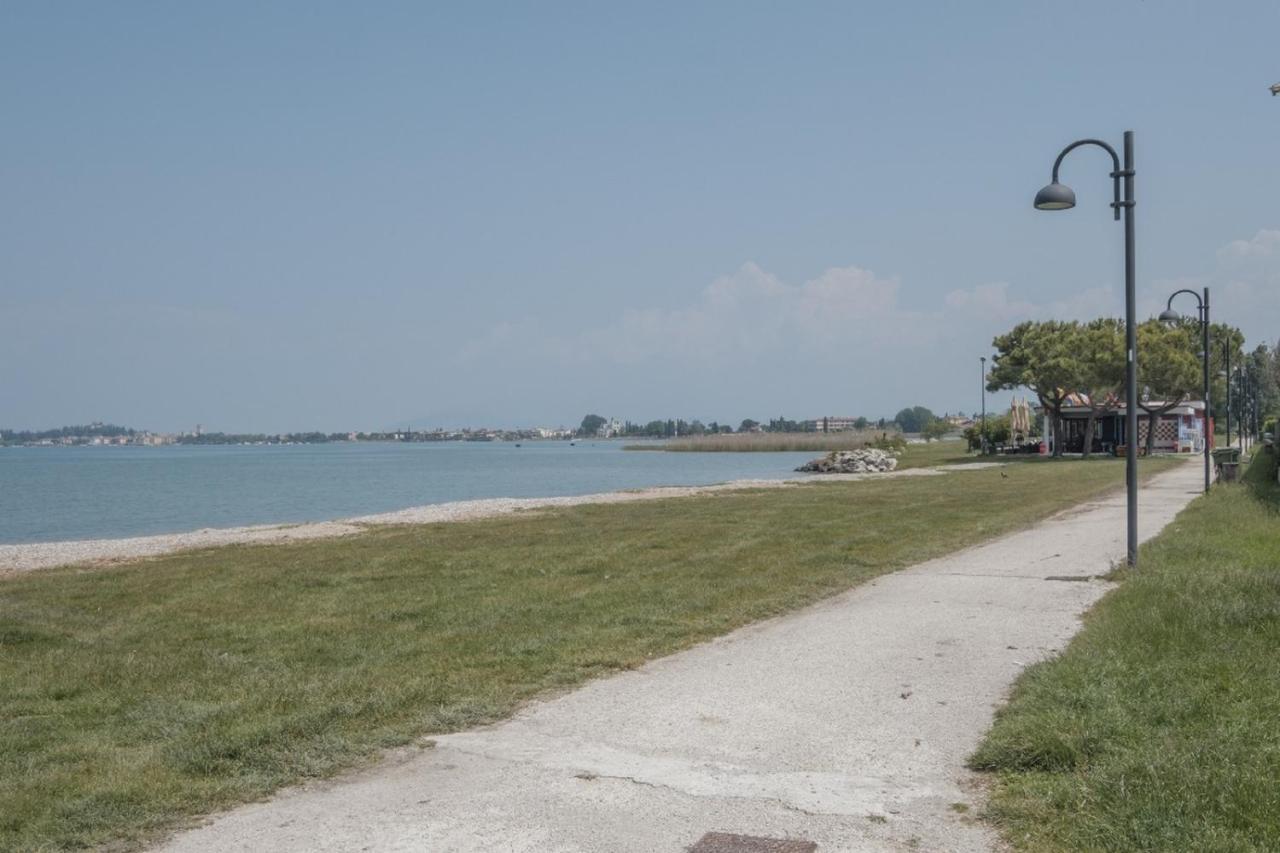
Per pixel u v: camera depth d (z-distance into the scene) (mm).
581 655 9203
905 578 13648
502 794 5742
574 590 13383
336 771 6227
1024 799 5402
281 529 26000
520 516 27438
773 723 7012
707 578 14141
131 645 10500
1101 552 15688
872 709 7297
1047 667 7934
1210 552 14227
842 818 5293
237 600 13562
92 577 16484
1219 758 5562
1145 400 65188
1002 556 15695
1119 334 62938
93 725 7402
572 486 58781
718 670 8609
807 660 8883
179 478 79438
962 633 9867
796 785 5797
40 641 10945
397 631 10867
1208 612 9477
